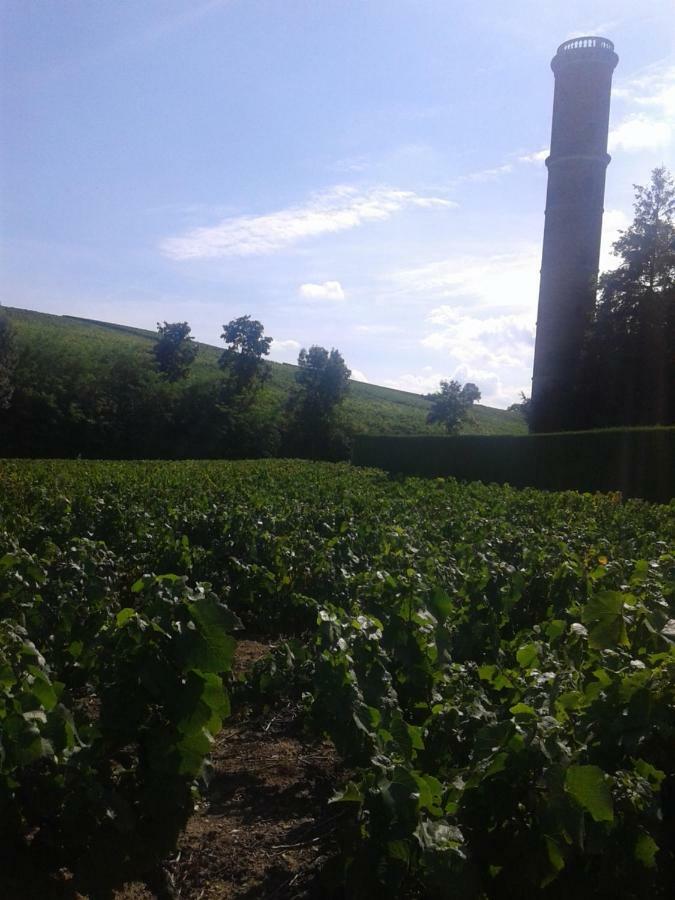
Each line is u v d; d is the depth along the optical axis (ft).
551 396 121.39
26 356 156.15
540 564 22.88
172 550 25.68
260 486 52.70
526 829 9.59
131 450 156.66
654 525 38.04
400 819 9.29
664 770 10.56
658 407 110.93
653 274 114.83
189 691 11.24
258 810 13.71
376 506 38.93
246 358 182.09
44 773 9.98
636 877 9.38
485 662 16.72
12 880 9.90
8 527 27.91
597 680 11.69
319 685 12.26
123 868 10.71
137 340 298.76
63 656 15.56
